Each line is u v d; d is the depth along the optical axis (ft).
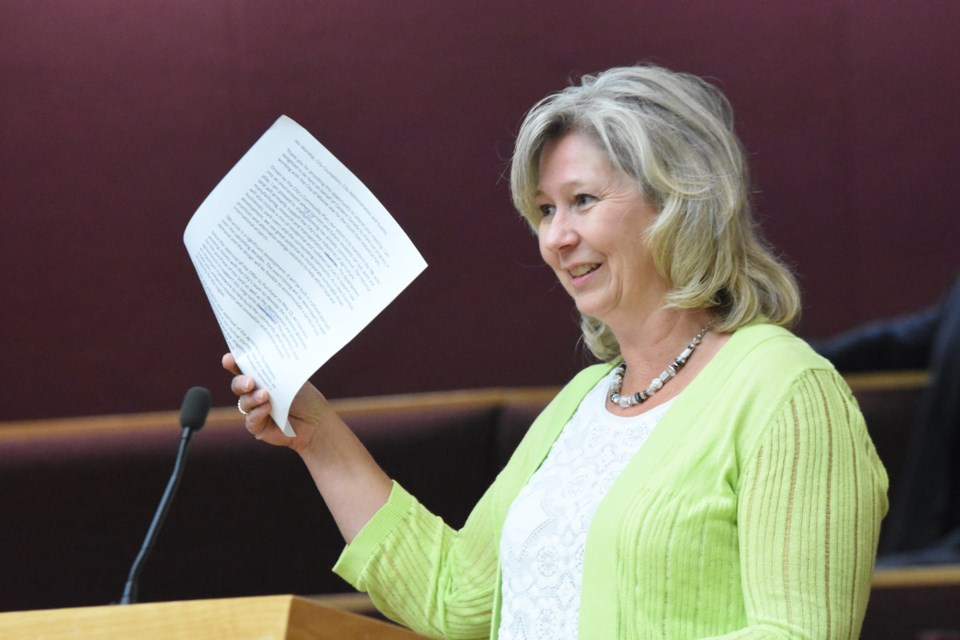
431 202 47.93
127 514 43.09
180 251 49.32
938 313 39.60
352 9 48.60
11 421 49.32
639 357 19.70
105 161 49.60
